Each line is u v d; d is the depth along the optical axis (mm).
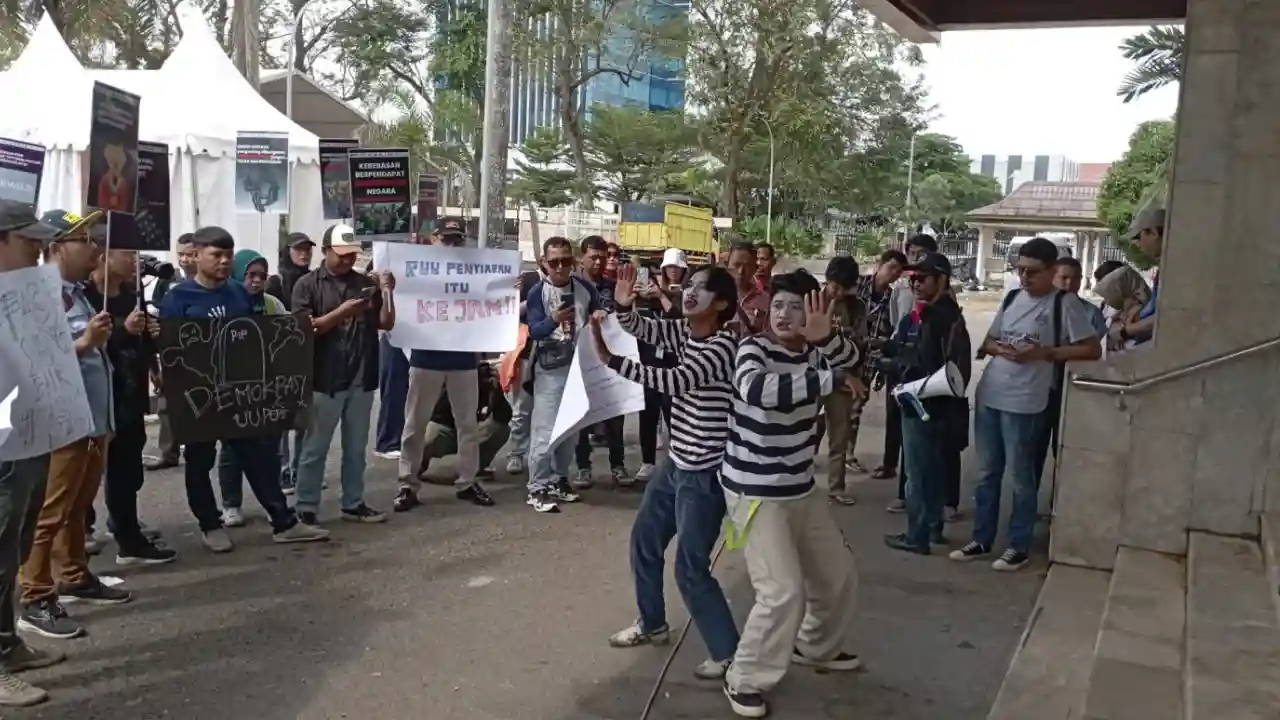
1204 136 6133
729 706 4633
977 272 58219
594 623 5629
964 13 9930
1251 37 5926
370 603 5840
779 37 39188
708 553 4754
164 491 8008
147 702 4531
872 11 9297
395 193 8109
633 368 4617
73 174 13008
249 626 5438
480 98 46094
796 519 4527
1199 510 6230
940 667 5152
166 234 6754
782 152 44219
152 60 35562
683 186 52906
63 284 5461
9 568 4555
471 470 8000
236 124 14531
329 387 6973
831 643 4973
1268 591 5047
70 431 4648
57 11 28516
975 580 6566
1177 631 4941
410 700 4637
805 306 4375
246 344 6480
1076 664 4988
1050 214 54719
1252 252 6027
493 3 16875
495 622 5613
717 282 4637
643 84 74125
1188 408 6207
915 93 48656
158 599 5777
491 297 7730
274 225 14898
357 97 48719
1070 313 6660
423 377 7641
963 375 7078
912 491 7098
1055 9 9750
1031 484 6797
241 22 19531
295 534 6875
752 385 4281
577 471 8711
